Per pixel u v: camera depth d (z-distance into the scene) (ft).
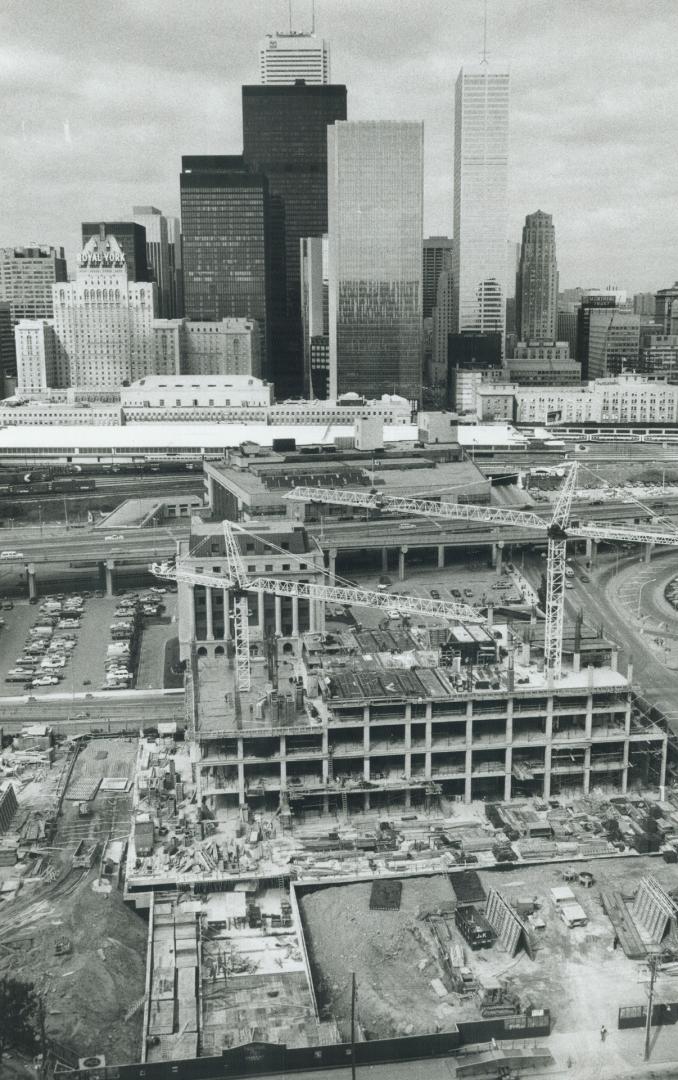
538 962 550.36
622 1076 476.13
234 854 648.38
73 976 536.01
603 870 631.97
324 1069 481.46
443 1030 499.10
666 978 537.24
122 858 648.79
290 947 576.20
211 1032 509.76
